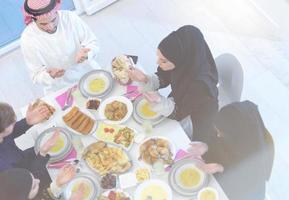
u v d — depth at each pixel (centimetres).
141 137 242
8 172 217
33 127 255
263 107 341
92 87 264
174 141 239
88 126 248
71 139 245
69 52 293
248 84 354
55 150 243
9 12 425
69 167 234
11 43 400
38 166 239
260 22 386
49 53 288
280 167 311
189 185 224
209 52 254
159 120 246
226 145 228
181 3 406
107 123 249
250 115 215
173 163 232
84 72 305
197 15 397
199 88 250
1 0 429
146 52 381
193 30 246
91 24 407
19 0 430
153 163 232
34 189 225
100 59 382
